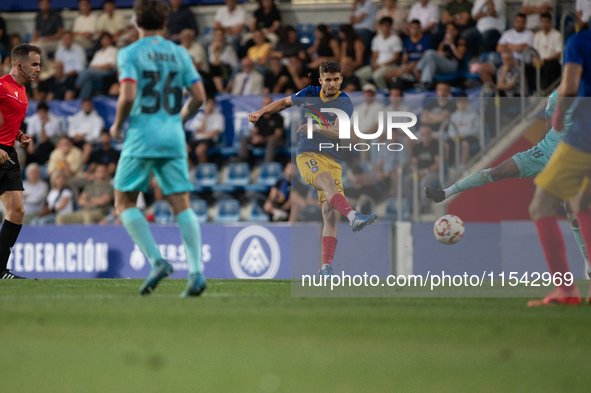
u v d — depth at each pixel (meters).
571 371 9.20
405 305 17.38
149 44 18.16
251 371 9.14
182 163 18.50
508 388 8.20
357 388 8.16
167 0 52.12
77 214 43.31
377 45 46.72
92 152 47.72
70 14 57.81
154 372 9.09
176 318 14.20
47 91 51.59
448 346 11.07
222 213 44.88
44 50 55.31
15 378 8.76
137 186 18.33
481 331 12.66
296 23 53.53
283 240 34.97
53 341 11.49
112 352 10.50
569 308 16.94
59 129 49.22
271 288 23.94
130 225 18.67
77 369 9.29
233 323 13.50
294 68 47.06
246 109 47.25
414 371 9.14
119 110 17.78
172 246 35.62
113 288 23.61
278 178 45.22
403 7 50.94
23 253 37.50
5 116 26.58
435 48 47.06
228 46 50.00
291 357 10.11
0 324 13.41
